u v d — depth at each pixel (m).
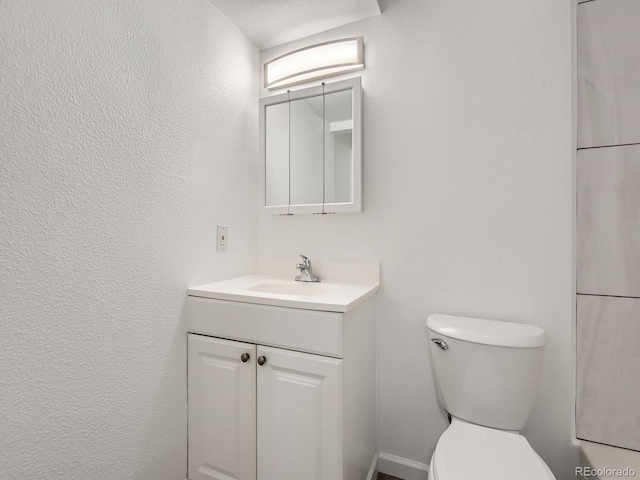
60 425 0.82
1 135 0.70
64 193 0.83
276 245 1.65
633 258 1.06
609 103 1.08
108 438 0.94
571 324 1.15
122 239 0.98
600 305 1.10
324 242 1.55
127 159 1.00
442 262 1.33
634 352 1.06
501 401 1.04
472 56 1.28
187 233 1.24
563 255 1.16
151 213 1.08
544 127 1.18
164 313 1.14
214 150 1.38
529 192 1.20
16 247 0.73
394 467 1.39
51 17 0.79
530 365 1.04
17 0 0.73
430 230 1.35
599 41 1.09
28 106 0.75
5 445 0.72
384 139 1.43
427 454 1.36
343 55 1.48
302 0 1.35
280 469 1.06
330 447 0.99
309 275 1.48
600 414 1.10
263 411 1.09
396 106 1.41
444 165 1.33
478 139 1.27
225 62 1.45
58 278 0.82
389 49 1.42
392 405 1.41
